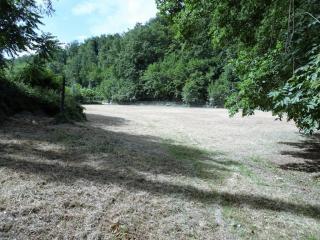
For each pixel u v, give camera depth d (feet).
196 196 15.24
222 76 162.09
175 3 36.14
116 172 17.44
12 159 17.43
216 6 30.14
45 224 10.79
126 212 12.45
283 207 15.01
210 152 26.50
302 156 27.09
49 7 35.55
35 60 38.70
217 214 13.44
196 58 184.34
